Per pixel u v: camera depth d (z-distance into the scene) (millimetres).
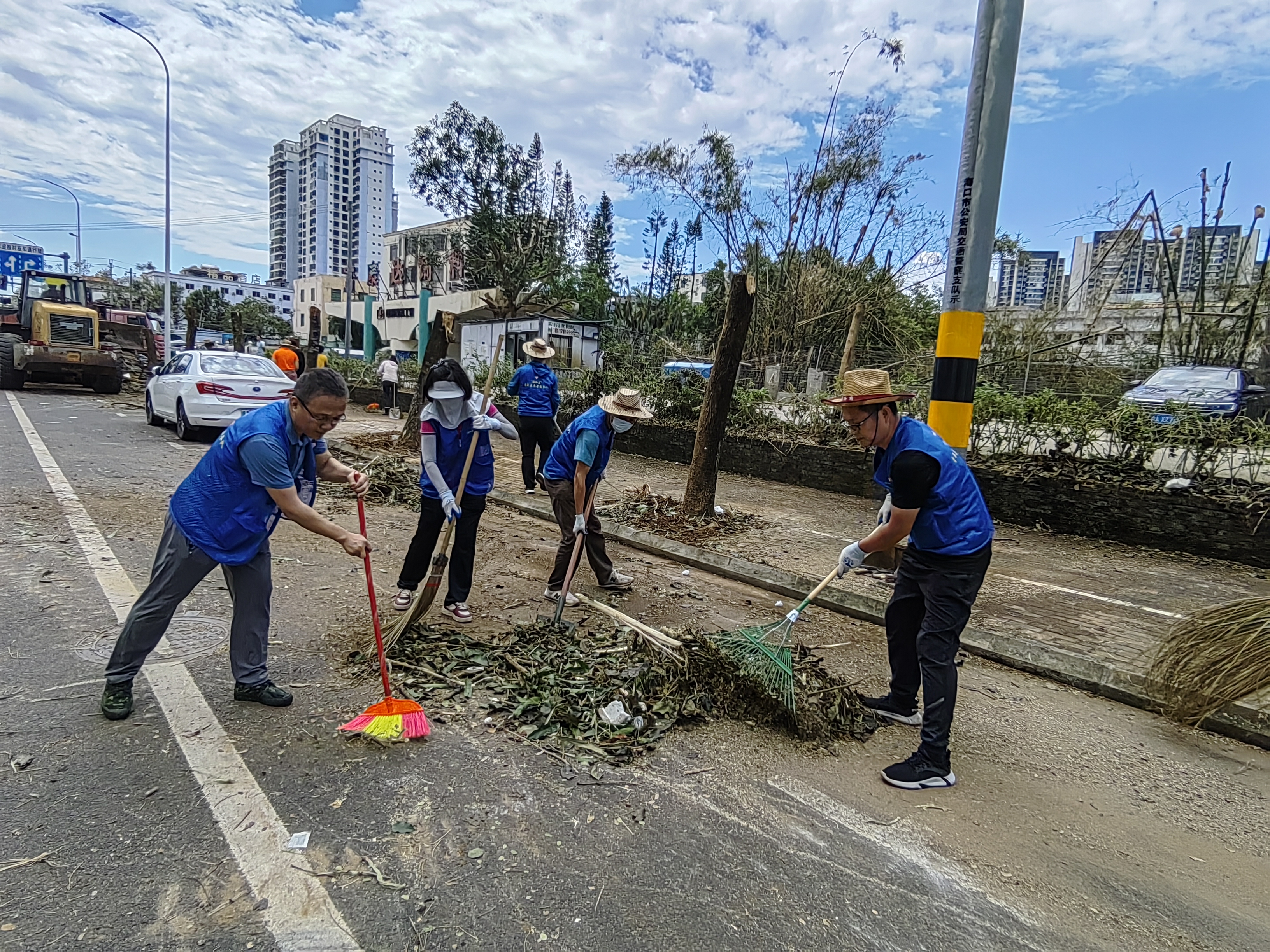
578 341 22141
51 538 5566
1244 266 11688
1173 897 2463
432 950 2021
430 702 3436
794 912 2273
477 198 30500
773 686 3379
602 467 5047
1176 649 3867
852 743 3418
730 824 2715
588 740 3205
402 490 8445
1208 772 3346
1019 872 2549
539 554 6457
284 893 2191
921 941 2189
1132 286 12875
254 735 3045
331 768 2863
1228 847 2779
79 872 2209
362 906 2168
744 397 11625
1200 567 6730
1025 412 8500
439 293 46500
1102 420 7906
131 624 2986
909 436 3197
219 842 2393
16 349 15773
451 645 4055
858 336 16688
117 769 2738
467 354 24062
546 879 2340
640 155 17609
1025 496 8070
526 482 9125
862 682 4145
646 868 2432
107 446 9914
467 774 2900
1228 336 11594
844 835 2701
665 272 27484
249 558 3074
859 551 3377
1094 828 2855
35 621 4016
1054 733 3656
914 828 2775
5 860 2234
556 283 31953
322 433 3059
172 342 32906
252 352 32031
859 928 2227
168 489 7613
